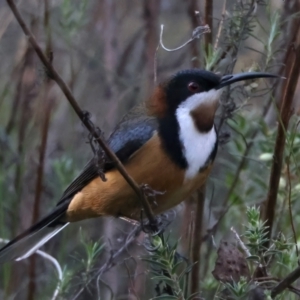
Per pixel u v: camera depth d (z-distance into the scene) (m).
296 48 9.28
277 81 10.73
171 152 9.19
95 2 14.21
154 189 9.29
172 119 9.33
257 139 11.09
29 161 13.16
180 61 13.28
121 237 11.61
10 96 14.16
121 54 13.80
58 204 10.22
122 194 9.37
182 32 14.34
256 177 11.11
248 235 8.09
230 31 10.12
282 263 8.38
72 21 12.30
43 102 12.59
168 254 7.96
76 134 13.56
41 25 12.90
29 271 11.77
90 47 13.91
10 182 13.09
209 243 11.28
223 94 10.32
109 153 8.06
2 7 13.41
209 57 10.09
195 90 9.40
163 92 9.50
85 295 11.62
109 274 11.96
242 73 9.63
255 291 7.96
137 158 9.20
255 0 10.16
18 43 13.81
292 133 9.59
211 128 9.51
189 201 11.25
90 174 9.70
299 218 10.45
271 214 9.29
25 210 12.78
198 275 10.08
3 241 11.35
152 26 13.24
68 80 13.79
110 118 13.28
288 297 9.44
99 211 9.81
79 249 12.73
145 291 11.05
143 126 9.30
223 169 12.94
